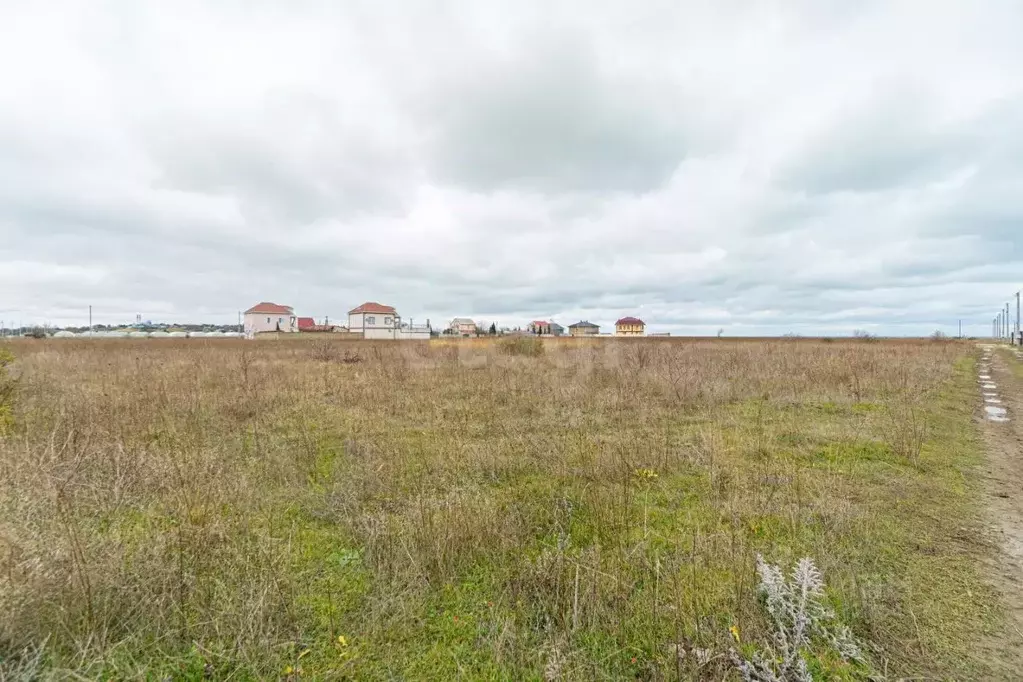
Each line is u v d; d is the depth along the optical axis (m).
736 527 3.68
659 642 2.40
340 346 26.30
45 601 2.43
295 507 4.14
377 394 9.49
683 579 2.93
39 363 13.59
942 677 2.22
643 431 6.62
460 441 6.00
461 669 2.24
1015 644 2.45
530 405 8.58
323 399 9.22
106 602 2.45
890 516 3.97
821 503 4.09
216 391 9.10
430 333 73.75
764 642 2.36
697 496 4.43
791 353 18.53
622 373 11.84
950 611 2.71
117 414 6.79
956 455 5.76
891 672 2.24
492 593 2.83
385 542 3.26
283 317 77.81
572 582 2.78
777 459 5.47
